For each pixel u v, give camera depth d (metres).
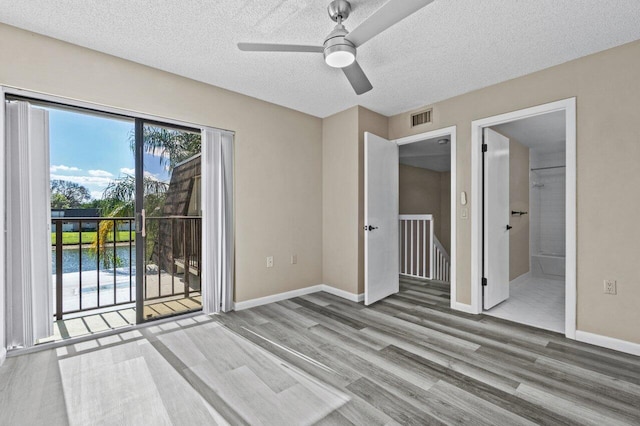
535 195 5.32
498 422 1.50
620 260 2.29
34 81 2.15
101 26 2.07
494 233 3.36
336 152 3.85
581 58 2.46
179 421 1.51
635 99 2.23
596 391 1.76
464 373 1.95
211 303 3.05
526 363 2.08
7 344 2.14
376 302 3.51
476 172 3.11
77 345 2.33
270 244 3.48
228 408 1.61
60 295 2.84
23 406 1.60
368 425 1.48
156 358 2.14
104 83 2.42
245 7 1.87
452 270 3.30
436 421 1.50
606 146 2.35
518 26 2.04
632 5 1.82
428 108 3.54
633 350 2.22
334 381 1.86
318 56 2.46
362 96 3.29
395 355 2.20
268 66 2.63
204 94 2.96
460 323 2.84
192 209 3.24
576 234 2.48
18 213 2.16
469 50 2.36
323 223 4.05
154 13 1.93
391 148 3.82
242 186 3.24
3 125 2.07
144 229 2.77
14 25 2.06
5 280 2.11
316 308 3.27
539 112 2.69
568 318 2.51
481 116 3.07
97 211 3.16
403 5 1.46
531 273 5.09
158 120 2.75
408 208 6.39
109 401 1.66
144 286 2.85
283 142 3.61
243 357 2.16
